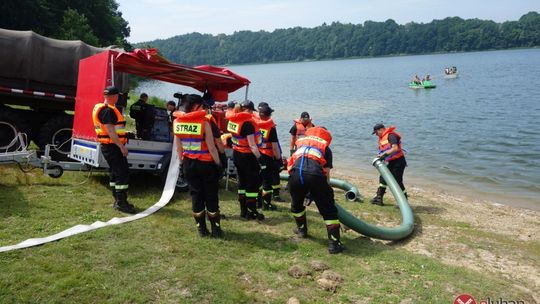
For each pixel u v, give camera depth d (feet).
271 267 17.08
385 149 30.09
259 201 26.45
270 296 15.05
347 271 17.34
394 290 15.87
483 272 18.74
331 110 108.06
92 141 25.30
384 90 163.53
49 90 32.83
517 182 42.70
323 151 19.75
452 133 70.90
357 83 214.90
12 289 13.87
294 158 20.17
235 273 16.39
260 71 505.66
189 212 23.45
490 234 24.81
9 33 31.40
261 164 22.53
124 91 36.58
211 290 14.93
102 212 22.00
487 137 66.33
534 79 177.27
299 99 140.15
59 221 20.20
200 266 16.60
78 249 17.08
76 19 172.96
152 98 79.36
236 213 24.45
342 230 23.26
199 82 32.94
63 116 31.89
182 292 14.69
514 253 21.38
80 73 27.73
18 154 25.36
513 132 69.51
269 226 22.48
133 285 14.79
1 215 20.18
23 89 31.83
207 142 19.27
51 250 16.69
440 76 227.20
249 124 22.38
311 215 25.53
